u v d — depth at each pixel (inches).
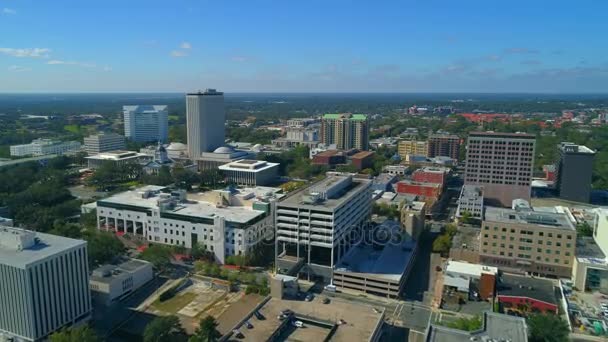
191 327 7116.1
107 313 7628.0
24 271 6318.9
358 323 6688.0
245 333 6309.1
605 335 6983.3
